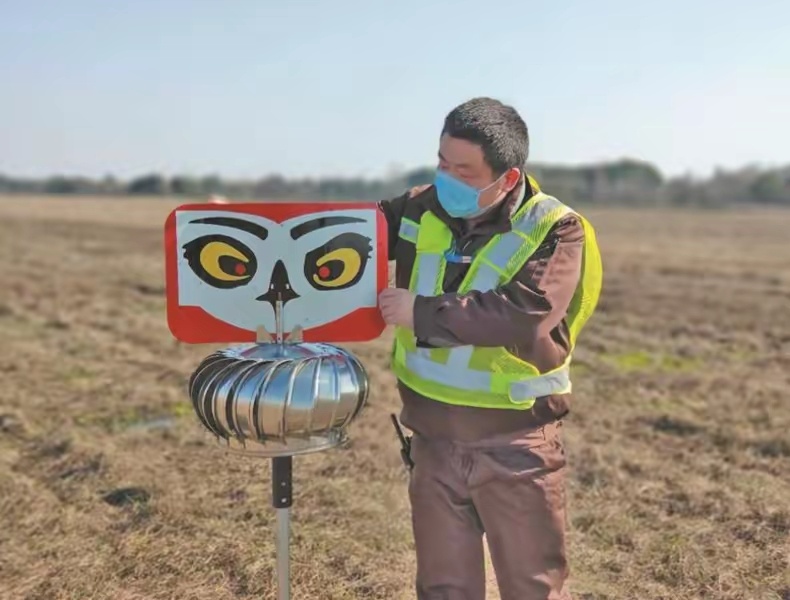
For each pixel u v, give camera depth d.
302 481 4.26
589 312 2.14
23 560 3.47
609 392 6.15
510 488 2.07
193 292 2.01
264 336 2.05
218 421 1.94
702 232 25.69
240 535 3.66
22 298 10.48
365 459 4.57
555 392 2.11
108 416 5.44
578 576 3.35
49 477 4.39
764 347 7.98
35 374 6.57
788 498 4.07
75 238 19.97
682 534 3.71
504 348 2.05
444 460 2.12
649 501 4.09
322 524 3.78
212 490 4.14
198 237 1.99
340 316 2.06
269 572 3.33
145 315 9.57
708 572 3.34
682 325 9.03
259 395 1.87
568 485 4.28
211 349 7.64
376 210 2.03
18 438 5.01
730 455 4.72
